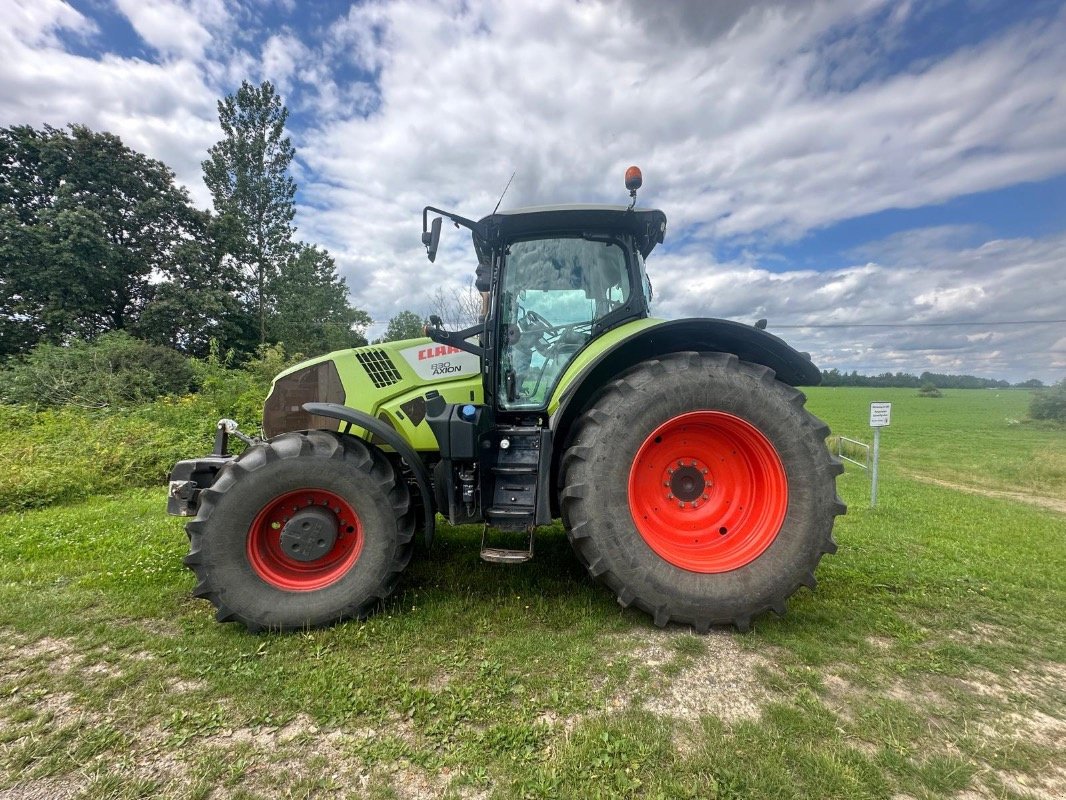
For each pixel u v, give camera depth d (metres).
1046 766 1.79
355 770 1.75
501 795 1.62
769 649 2.56
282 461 2.79
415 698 2.11
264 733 1.93
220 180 28.94
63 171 21.09
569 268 3.43
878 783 1.68
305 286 30.08
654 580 2.68
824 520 2.73
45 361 11.98
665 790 1.63
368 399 3.38
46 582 3.39
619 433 2.74
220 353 23.08
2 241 18.91
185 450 7.68
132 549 4.07
